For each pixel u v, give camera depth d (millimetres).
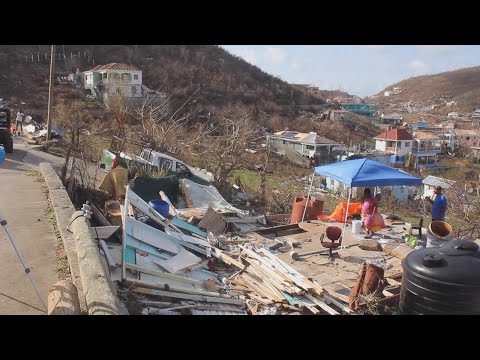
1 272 6086
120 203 10781
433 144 65062
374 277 7340
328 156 49969
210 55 82500
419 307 6070
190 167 17031
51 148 22344
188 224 10312
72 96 50844
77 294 5016
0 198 10344
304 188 19516
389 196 23594
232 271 8562
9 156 18344
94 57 66938
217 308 6824
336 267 8828
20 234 7715
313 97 92125
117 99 24562
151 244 8141
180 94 57312
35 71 57750
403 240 10586
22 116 31078
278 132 58656
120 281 6609
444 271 5871
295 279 7641
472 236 14031
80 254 5910
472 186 22797
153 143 18672
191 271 7926
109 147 19328
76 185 12219
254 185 18703
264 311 6945
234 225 11617
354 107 101625
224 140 18672
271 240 10414
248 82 79812
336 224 11891
